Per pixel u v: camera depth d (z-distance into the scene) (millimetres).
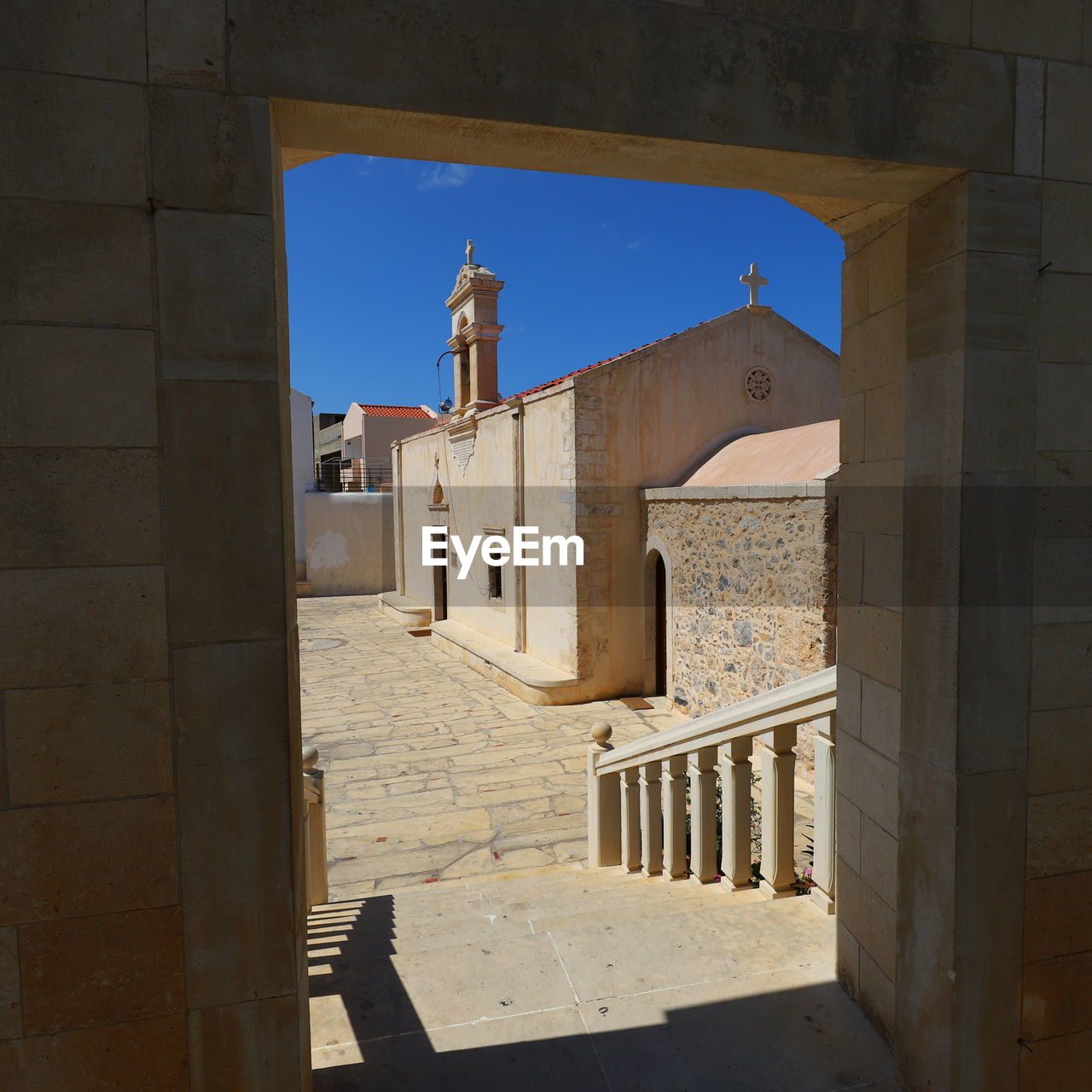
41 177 1631
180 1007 1851
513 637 13031
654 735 4184
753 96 1957
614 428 10773
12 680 1698
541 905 3914
